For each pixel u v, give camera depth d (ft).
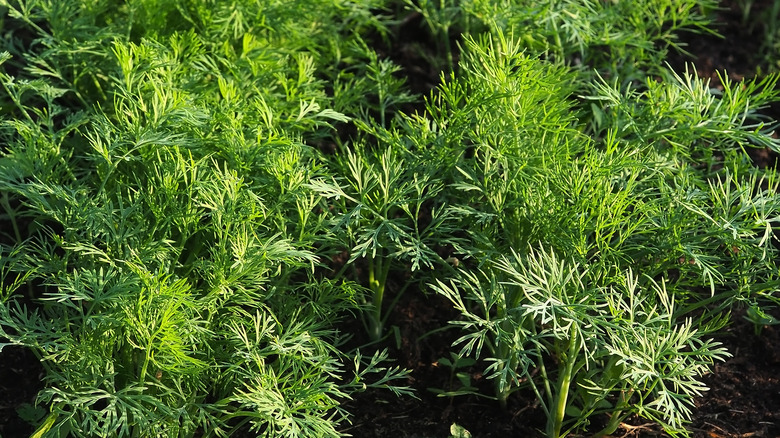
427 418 9.11
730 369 9.72
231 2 10.62
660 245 8.53
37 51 12.26
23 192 8.34
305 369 8.02
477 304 10.07
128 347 8.09
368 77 11.09
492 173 8.89
